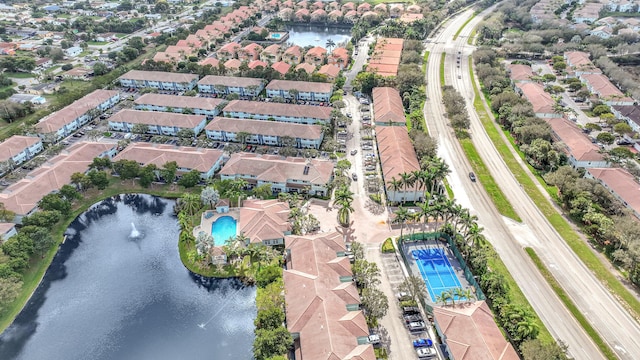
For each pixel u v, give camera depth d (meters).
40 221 154.88
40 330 129.75
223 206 170.25
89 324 131.88
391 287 137.12
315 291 123.62
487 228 160.25
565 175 171.50
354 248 142.50
